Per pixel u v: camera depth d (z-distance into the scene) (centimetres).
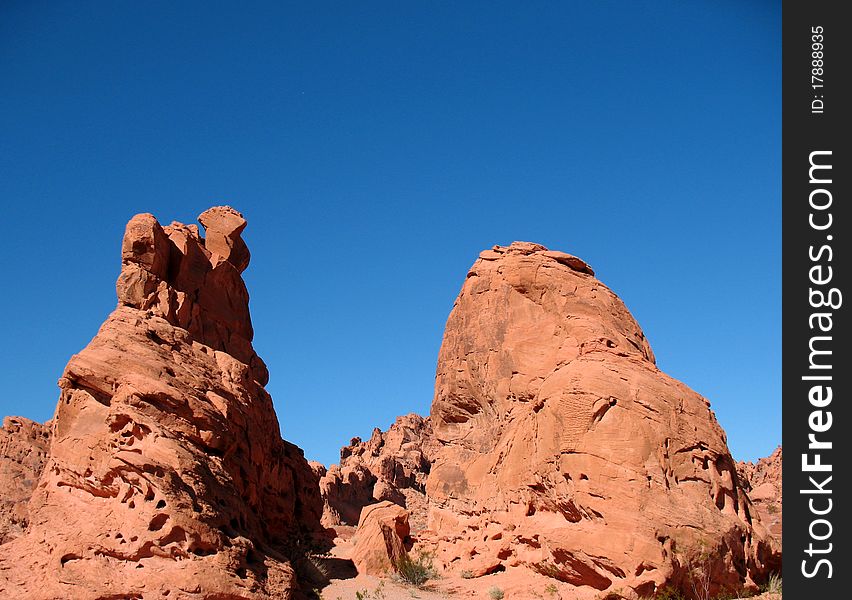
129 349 2364
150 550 1966
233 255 3259
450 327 3447
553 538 2423
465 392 3244
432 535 3070
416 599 2367
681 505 2297
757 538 2373
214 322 2992
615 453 2373
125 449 2119
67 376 2281
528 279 3119
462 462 3161
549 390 2658
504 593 2394
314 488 3391
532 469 2644
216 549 2019
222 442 2328
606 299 3002
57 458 2220
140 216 2769
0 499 2989
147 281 2673
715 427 2558
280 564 2153
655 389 2497
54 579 1900
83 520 2064
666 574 2177
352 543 3247
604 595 2206
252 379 2844
